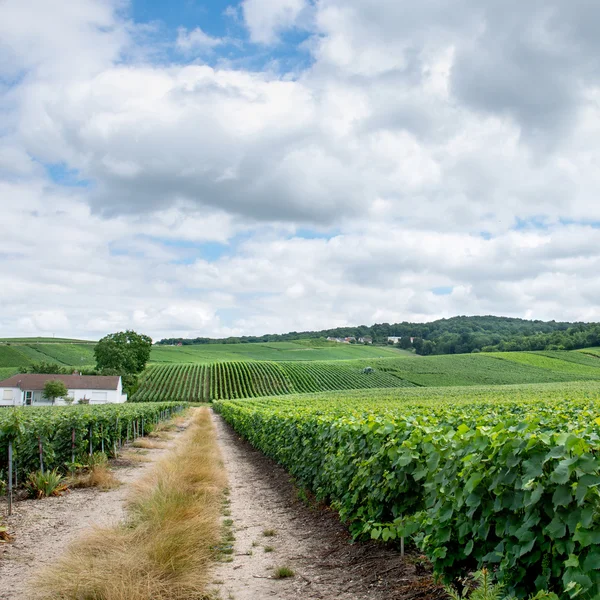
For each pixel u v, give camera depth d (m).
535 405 17.50
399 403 22.45
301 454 11.38
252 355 135.25
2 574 6.16
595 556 3.22
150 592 5.05
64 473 14.07
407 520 5.43
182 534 6.55
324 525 8.25
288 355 137.12
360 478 7.03
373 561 6.16
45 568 5.77
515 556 3.78
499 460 4.08
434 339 171.50
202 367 103.94
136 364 88.94
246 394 86.06
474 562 4.67
